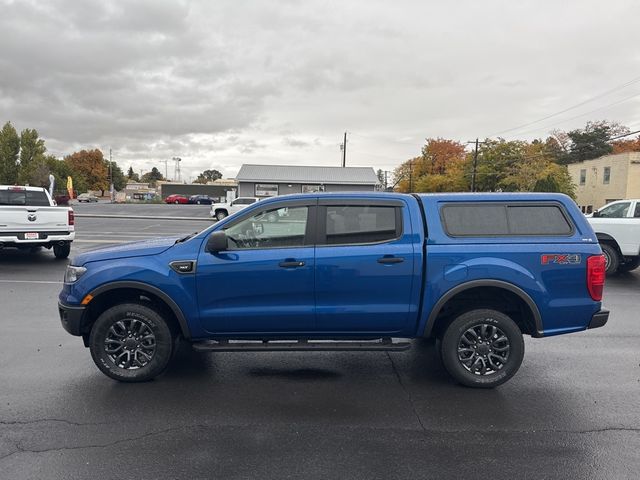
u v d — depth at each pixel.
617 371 5.04
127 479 3.05
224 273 4.43
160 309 4.69
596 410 4.11
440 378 4.83
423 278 4.43
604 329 6.67
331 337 4.62
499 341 4.54
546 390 4.54
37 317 6.88
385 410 4.09
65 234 11.80
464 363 4.57
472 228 4.50
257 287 4.45
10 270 10.86
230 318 4.48
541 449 3.46
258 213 4.57
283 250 4.47
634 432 3.73
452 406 4.18
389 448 3.47
